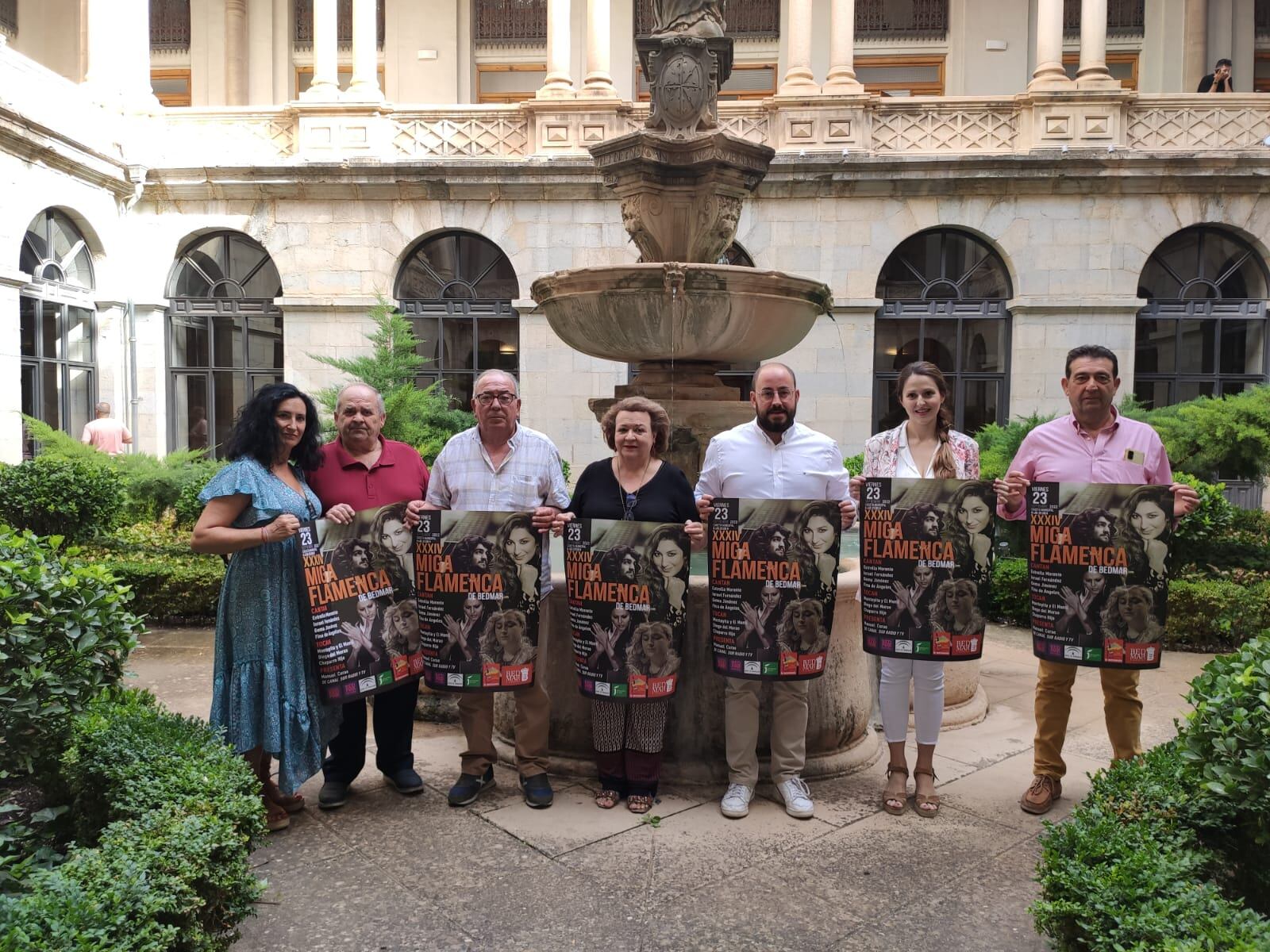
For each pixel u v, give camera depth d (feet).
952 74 74.64
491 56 78.33
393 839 12.67
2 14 76.89
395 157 58.34
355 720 14.15
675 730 14.78
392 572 13.37
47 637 12.55
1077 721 18.33
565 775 15.05
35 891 8.23
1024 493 13.65
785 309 17.38
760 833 12.91
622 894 11.12
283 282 58.59
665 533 12.94
